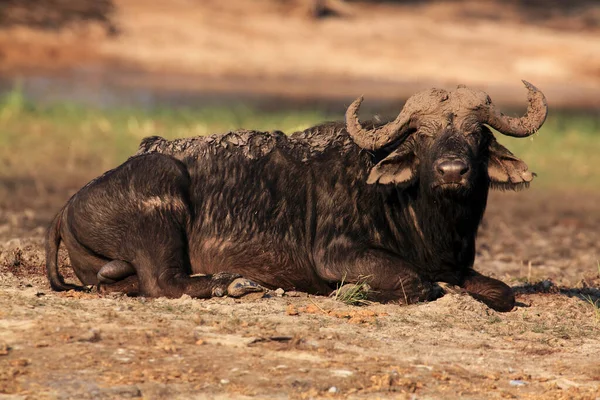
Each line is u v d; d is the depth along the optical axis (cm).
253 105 13112
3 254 3619
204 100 13625
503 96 16888
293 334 2588
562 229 5841
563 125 11506
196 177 3172
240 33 19788
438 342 2670
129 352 2369
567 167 8556
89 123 9569
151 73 17350
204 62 18262
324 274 3109
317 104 13675
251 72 18112
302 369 2322
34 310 2684
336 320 2816
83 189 3148
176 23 19638
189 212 3120
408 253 3173
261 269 3145
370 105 13600
